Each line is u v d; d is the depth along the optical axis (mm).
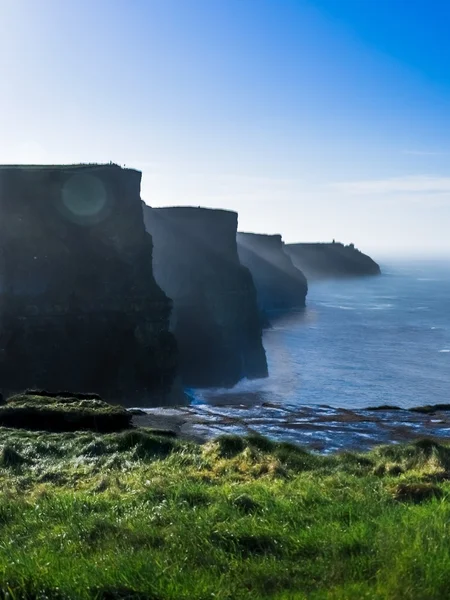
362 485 8867
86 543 6555
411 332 151375
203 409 21469
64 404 20750
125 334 83000
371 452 13609
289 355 124438
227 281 118500
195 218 121375
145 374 83625
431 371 106000
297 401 92500
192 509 7531
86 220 84625
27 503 8539
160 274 115062
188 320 113500
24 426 18562
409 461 12000
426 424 19000
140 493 8680
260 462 11516
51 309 78812
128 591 5191
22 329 76688
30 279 78812
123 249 86438
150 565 5527
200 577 5383
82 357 79562
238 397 98688
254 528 6531
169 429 18438
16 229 80188
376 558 5582
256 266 193250
